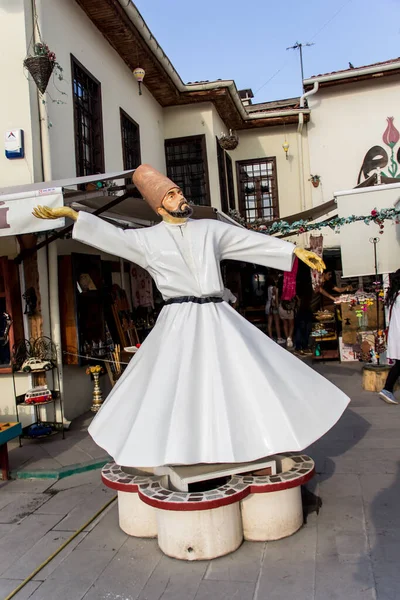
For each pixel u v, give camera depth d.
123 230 3.48
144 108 10.32
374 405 6.54
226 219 7.08
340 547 3.09
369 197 6.78
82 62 7.59
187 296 3.39
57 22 6.84
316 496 3.87
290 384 3.22
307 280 10.77
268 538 3.21
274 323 13.07
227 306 3.51
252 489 3.13
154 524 3.40
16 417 6.27
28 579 3.02
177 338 3.26
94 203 5.97
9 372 6.22
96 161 8.03
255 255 3.52
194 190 11.49
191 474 3.23
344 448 4.97
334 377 8.38
